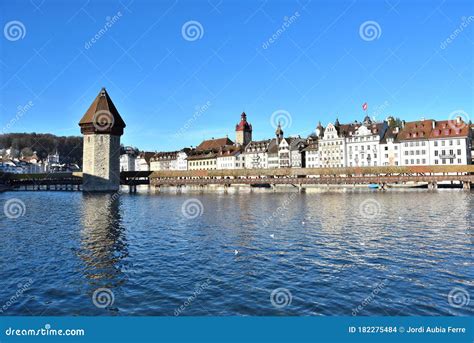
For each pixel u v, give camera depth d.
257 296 14.79
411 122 105.81
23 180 106.56
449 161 96.19
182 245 23.56
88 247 23.14
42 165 177.62
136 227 31.00
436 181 78.56
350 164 111.94
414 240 24.23
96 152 89.56
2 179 106.94
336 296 14.75
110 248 22.84
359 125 113.94
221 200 58.50
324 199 56.88
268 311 13.55
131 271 17.98
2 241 25.09
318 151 118.25
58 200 63.03
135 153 196.12
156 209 45.72
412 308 13.70
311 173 90.38
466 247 22.17
